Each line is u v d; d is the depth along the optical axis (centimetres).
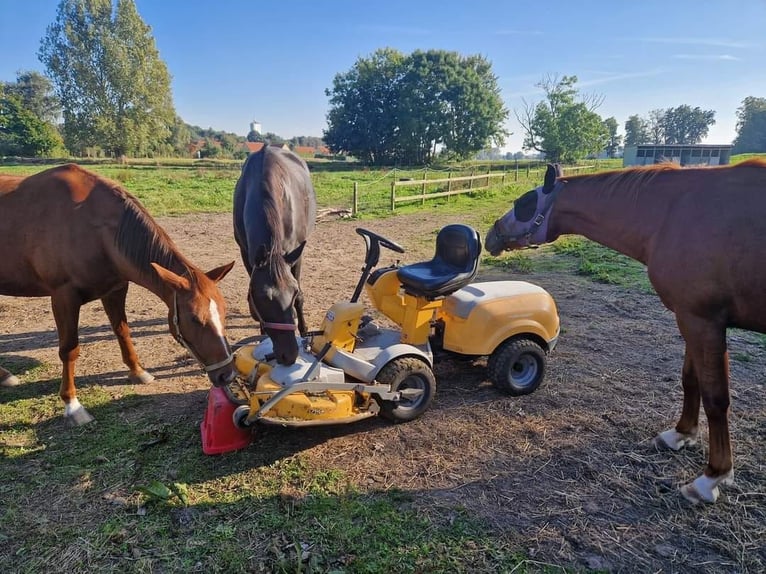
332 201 1652
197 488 265
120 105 4769
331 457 295
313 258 840
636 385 387
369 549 222
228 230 1093
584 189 300
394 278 357
